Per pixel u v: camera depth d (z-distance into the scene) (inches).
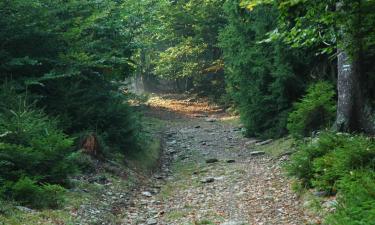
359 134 382.6
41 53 426.6
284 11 231.5
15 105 352.5
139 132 557.9
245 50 620.1
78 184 346.0
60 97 427.2
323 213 263.7
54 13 441.4
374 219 193.8
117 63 512.7
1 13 389.4
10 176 290.0
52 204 283.4
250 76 617.3
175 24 1202.0
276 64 538.0
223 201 340.5
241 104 641.6
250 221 281.0
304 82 538.3
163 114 987.9
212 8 1133.1
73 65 423.8
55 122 369.7
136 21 573.9
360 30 232.8
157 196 371.9
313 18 231.9
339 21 226.2
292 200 315.3
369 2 213.9
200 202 343.9
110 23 499.2
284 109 568.7
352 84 398.3
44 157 308.8
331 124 437.1
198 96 1229.7
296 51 516.4
